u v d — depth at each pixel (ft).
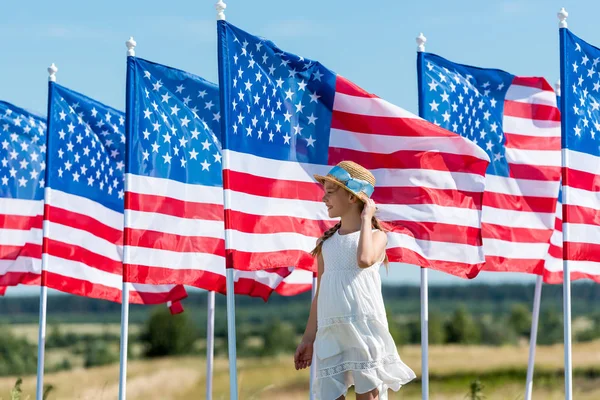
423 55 46.68
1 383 211.41
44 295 48.91
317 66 41.01
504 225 48.44
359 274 29.14
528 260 48.75
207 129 45.93
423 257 41.93
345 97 41.27
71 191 50.34
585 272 45.37
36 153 58.34
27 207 57.82
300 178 40.06
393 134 41.70
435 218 41.96
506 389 121.80
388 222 41.93
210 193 45.65
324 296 29.35
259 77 39.73
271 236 38.81
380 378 28.66
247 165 38.75
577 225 43.73
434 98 46.83
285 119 40.22
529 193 49.08
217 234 45.57
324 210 40.22
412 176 41.88
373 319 28.91
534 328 50.29
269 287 51.31
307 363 31.24
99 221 50.83
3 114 57.77
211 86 46.14
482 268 46.57
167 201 44.57
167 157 44.83
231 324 37.01
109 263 50.96
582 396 124.67
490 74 48.73
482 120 48.44
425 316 43.06
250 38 39.65
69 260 50.01
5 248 57.16
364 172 29.60
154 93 45.01
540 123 49.57
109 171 51.37
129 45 44.57
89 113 51.11
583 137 44.29
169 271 44.29
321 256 30.40
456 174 42.37
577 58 44.50
